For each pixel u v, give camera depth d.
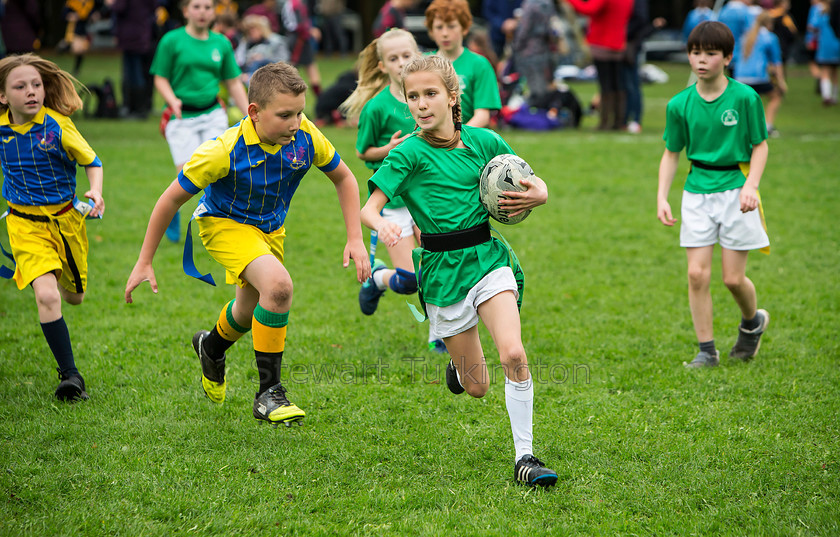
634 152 45.88
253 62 56.50
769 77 51.12
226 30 56.62
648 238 31.08
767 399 17.25
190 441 15.05
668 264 27.97
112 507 12.68
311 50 61.97
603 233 31.75
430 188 14.00
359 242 15.48
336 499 13.19
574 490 13.49
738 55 51.41
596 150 46.34
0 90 16.36
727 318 22.88
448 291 13.89
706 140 18.91
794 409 16.66
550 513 12.80
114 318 21.98
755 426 15.89
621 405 16.95
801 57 102.06
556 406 17.02
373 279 21.16
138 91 56.84
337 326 21.95
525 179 13.59
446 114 13.90
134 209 33.66
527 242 30.53
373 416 16.36
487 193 13.74
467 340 14.33
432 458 14.66
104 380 17.83
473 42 50.62
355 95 21.14
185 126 28.09
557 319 22.62
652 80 82.19
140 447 14.75
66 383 16.59
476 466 14.44
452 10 21.09
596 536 12.17
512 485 13.70
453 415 16.56
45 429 15.22
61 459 14.23
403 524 12.42
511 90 55.50
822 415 16.34
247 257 14.65
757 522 12.46
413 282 20.16
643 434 15.53
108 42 109.56
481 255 13.88
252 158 14.36
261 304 14.52
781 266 27.28
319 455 14.73
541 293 24.89
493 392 17.66
